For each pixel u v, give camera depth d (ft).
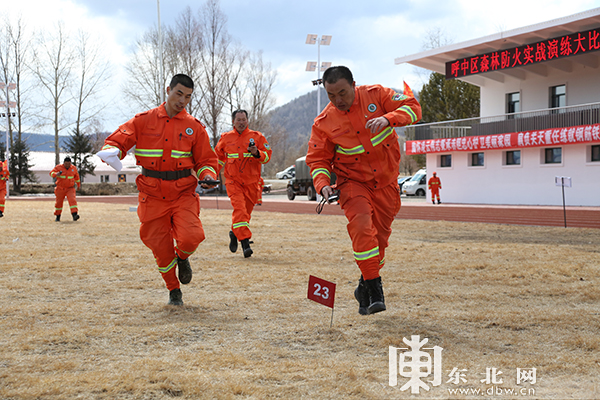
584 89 87.40
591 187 81.05
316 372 10.00
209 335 12.71
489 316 14.24
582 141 79.92
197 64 162.91
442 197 102.63
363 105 13.75
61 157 253.03
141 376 9.68
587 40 78.13
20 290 17.93
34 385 9.17
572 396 8.89
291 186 124.26
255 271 21.88
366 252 13.25
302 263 24.17
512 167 91.35
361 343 11.97
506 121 93.15
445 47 94.89
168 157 15.47
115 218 53.98
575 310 15.10
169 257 15.83
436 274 20.99
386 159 14.06
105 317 14.37
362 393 9.02
